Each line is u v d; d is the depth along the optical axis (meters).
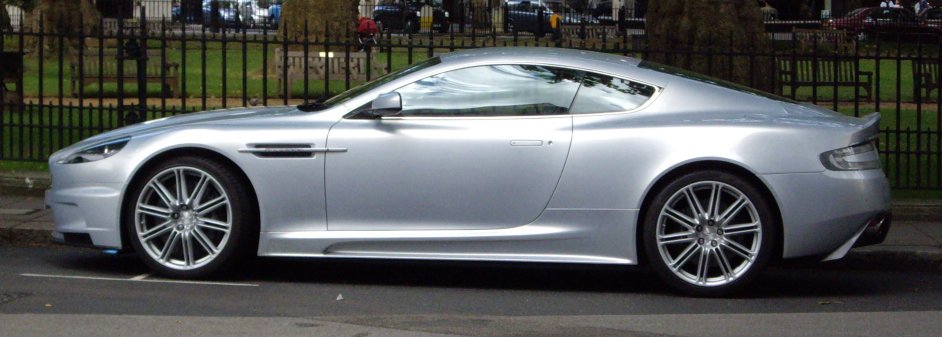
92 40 26.80
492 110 7.27
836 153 7.02
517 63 7.35
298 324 6.34
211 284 7.40
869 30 33.69
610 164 7.07
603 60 7.50
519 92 7.29
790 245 7.02
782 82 15.37
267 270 7.99
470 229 7.20
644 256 7.27
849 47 28.44
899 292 7.70
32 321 6.27
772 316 6.79
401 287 7.55
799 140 7.01
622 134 7.09
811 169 6.97
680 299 7.24
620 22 30.44
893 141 14.94
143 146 7.31
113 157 7.35
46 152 12.68
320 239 7.21
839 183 6.98
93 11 27.98
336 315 6.61
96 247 7.43
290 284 7.52
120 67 10.91
